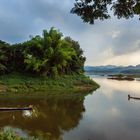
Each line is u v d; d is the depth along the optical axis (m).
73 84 47.59
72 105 27.72
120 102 30.23
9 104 26.80
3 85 39.94
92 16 8.38
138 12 7.65
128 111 23.98
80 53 57.94
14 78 43.41
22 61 46.59
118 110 24.53
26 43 47.66
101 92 42.50
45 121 19.61
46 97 33.94
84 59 57.81
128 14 8.20
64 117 21.22
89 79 52.88
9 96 33.50
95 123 19.00
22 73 45.94
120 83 69.56
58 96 35.44
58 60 46.59
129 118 20.72
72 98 33.66
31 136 15.24
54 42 48.12
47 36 48.31
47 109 24.88
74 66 53.44
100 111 24.08
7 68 45.34
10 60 46.44
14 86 39.84
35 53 47.00
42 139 14.80
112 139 14.98
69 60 50.09
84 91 43.22
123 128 17.47
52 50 45.84
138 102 30.28
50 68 46.25
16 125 18.19
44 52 46.31
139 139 14.98
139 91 45.38
